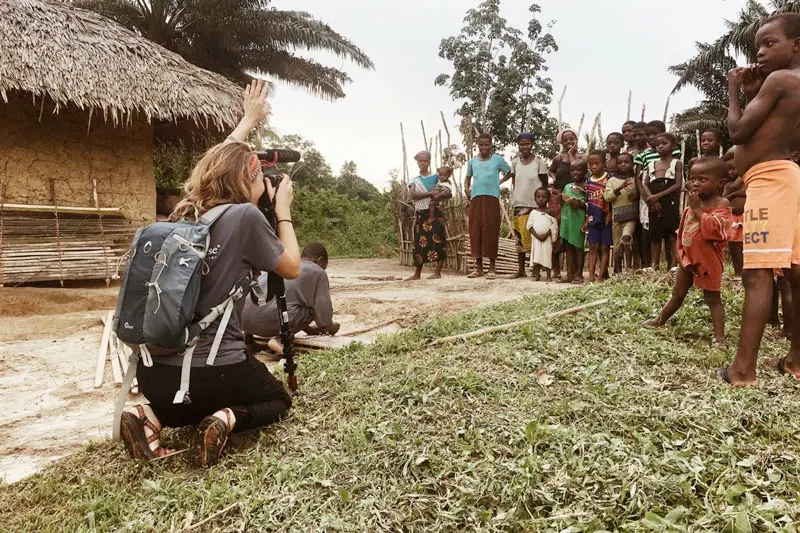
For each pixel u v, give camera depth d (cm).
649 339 411
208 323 271
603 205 780
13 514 250
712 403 292
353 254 2230
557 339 419
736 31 2277
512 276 983
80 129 1033
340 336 545
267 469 263
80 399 424
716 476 228
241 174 293
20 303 797
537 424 274
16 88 843
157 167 1895
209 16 1948
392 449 266
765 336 430
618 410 292
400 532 213
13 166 965
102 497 251
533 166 945
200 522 228
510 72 2280
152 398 275
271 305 492
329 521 218
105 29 1002
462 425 286
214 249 273
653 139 748
